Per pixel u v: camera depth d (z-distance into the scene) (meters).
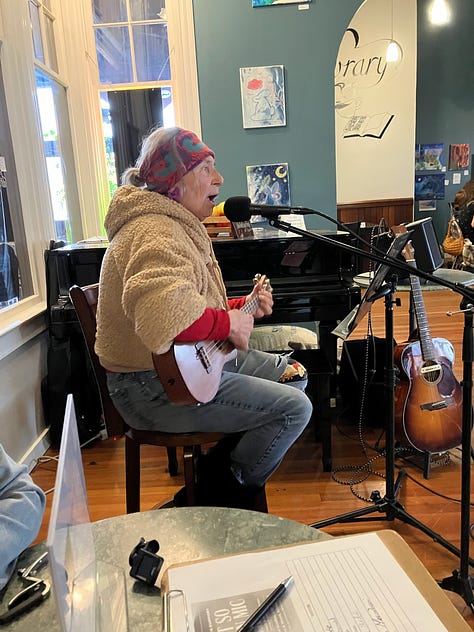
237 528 0.81
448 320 4.46
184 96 3.32
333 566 0.66
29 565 0.76
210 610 0.60
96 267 2.42
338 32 3.24
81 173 3.39
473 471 2.04
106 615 0.62
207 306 1.32
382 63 5.95
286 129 3.36
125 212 1.31
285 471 2.17
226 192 3.44
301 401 1.47
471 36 6.05
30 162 2.56
